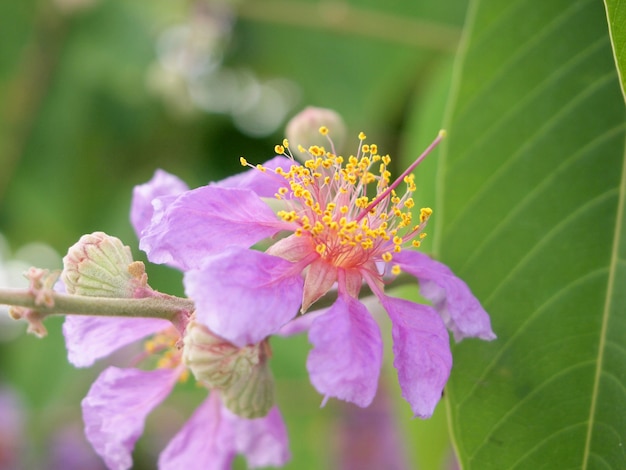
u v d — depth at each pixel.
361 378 0.31
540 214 0.33
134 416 0.33
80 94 0.46
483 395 0.33
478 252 0.34
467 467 0.33
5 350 0.50
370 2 0.44
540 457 0.32
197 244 0.31
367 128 0.44
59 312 0.31
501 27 0.34
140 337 0.33
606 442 0.32
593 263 0.33
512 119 0.34
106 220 0.46
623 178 0.33
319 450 0.43
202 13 0.46
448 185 0.34
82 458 0.47
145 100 0.46
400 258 0.33
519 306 0.33
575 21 0.34
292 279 0.32
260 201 0.32
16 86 0.46
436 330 0.32
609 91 0.34
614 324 0.33
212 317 0.30
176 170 0.46
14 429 0.47
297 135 0.35
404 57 0.44
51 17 0.46
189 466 0.34
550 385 0.33
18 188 0.47
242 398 0.32
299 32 0.45
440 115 0.38
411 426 0.38
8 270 0.48
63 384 0.45
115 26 0.46
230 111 0.47
